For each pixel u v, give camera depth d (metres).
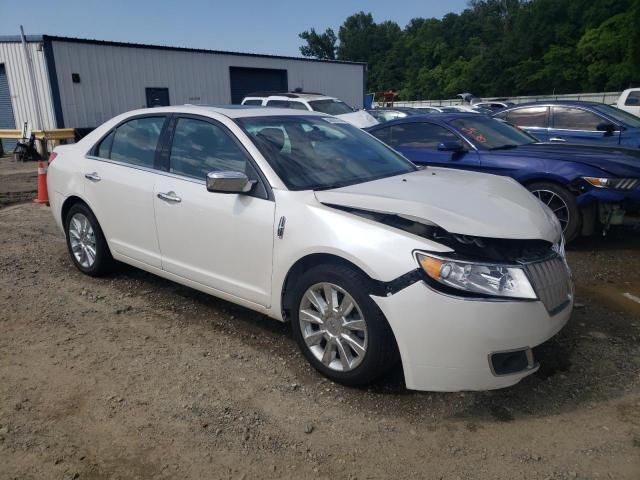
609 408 3.12
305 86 27.66
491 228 3.07
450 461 2.70
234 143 3.90
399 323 2.96
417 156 7.13
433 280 2.89
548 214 3.56
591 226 6.07
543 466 2.66
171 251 4.25
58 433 2.90
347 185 3.69
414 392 3.29
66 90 18.28
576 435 2.89
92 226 5.02
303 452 2.77
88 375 3.48
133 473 2.62
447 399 3.22
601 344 3.87
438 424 2.99
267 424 2.99
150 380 3.42
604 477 2.58
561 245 3.47
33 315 4.39
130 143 4.70
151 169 4.41
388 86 94.75
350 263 3.18
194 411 3.10
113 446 2.81
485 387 2.93
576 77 60.62
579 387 3.34
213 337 4.02
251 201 3.65
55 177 5.32
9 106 19.44
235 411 3.11
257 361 3.67
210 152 4.04
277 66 26.05
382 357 3.10
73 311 4.47
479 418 3.04
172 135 4.34
